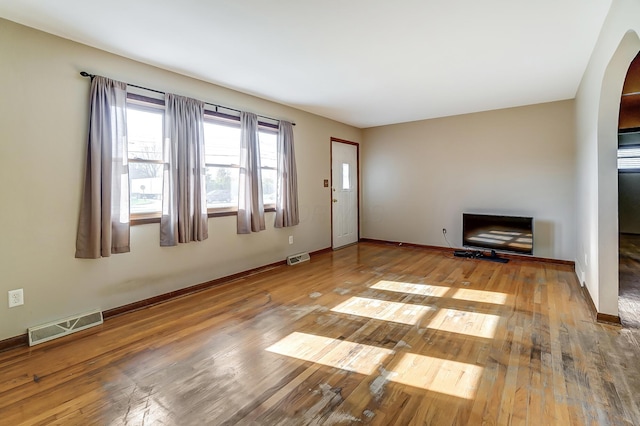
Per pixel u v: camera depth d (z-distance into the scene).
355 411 1.58
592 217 2.89
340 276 4.03
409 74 3.38
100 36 2.49
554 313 2.77
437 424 1.48
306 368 1.98
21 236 2.34
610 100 2.48
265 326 2.59
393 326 2.56
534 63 3.09
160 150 3.18
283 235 4.68
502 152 4.91
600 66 2.49
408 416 1.54
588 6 2.12
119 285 2.89
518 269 4.25
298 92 4.00
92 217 2.62
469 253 5.07
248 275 4.12
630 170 6.45
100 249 2.67
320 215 5.41
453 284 3.64
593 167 2.82
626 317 2.64
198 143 3.39
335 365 2.01
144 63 3.02
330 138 5.62
